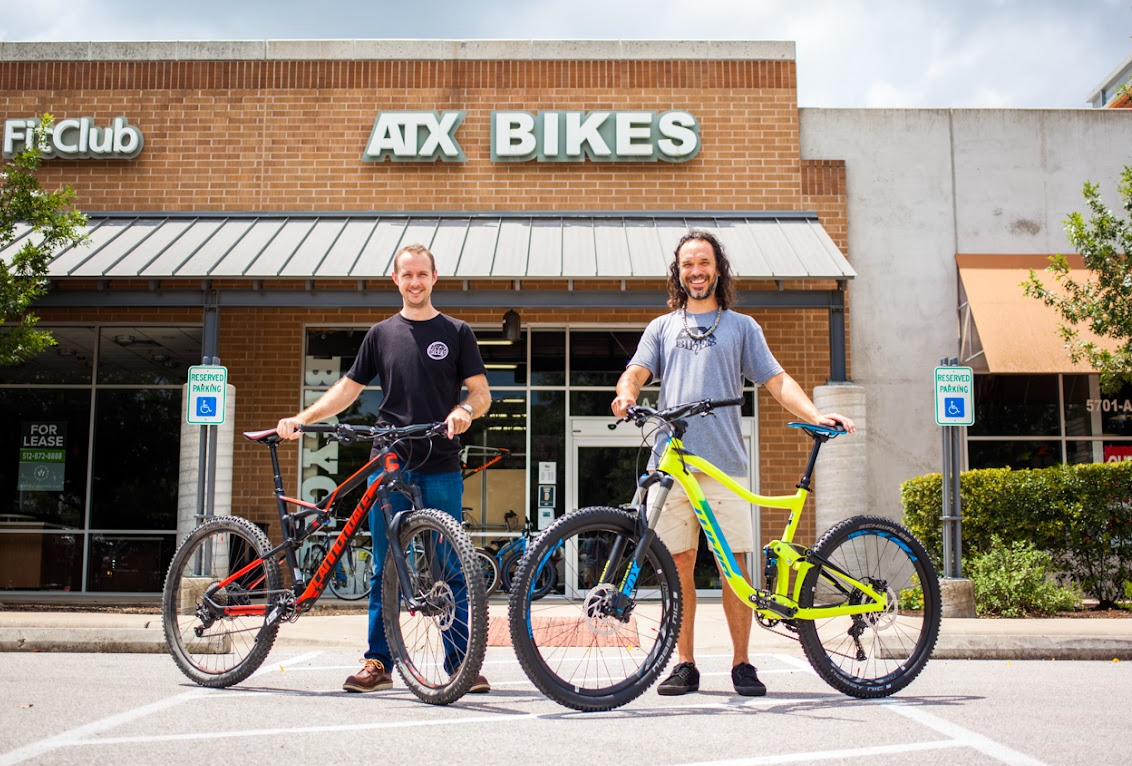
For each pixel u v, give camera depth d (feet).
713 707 14.78
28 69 45.32
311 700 15.47
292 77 45.06
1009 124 45.19
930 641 16.38
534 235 41.01
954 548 31.99
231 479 39.60
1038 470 34.24
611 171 44.52
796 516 16.01
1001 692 16.65
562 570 14.34
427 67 45.09
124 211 44.11
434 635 15.19
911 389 43.65
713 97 44.98
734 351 16.66
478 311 44.27
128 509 44.42
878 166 44.91
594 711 14.23
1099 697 16.14
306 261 37.93
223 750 11.71
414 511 15.34
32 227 36.78
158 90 45.11
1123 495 33.78
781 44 45.27
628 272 36.73
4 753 11.50
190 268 37.01
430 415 16.85
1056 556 34.17
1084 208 44.86
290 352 43.91
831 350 38.34
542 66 45.14
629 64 45.16
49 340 35.76
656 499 14.75
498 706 14.89
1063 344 40.78
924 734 12.76
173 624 17.38
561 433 43.98
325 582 16.55
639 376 17.06
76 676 18.69
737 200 44.34
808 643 15.49
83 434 44.75
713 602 41.47
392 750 11.71
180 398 44.80
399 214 43.45
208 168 44.68
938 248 44.45
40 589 44.14
